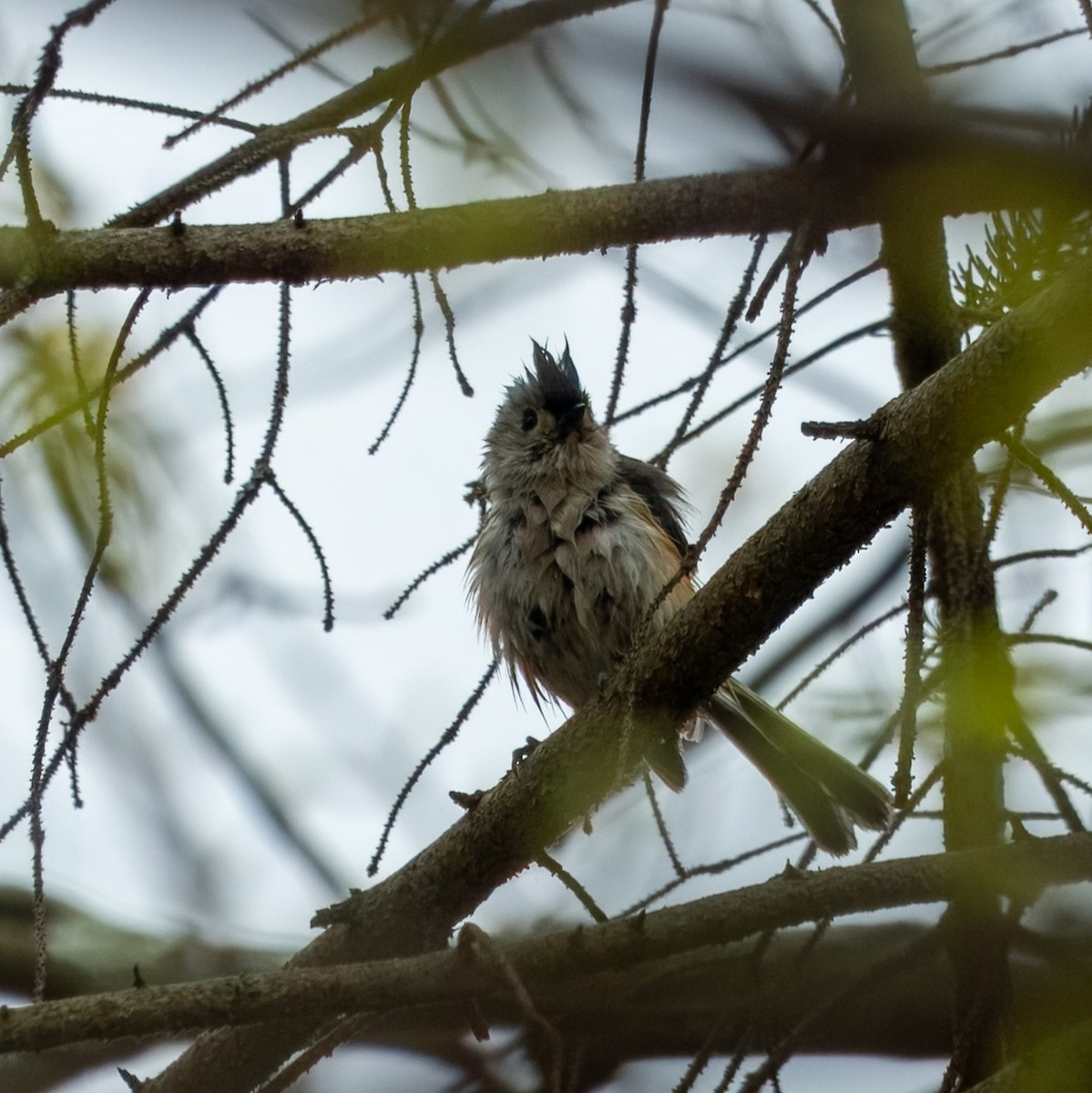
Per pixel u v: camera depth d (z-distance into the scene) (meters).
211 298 7.13
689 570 6.20
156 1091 8.14
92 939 10.85
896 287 8.01
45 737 6.50
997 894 6.97
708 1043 7.29
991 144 5.04
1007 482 7.09
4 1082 10.02
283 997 6.58
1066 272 6.14
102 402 6.80
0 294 6.86
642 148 6.91
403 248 7.00
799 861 7.71
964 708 7.32
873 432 6.49
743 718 10.93
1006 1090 6.13
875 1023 8.84
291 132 7.19
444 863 8.24
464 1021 9.03
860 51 6.71
